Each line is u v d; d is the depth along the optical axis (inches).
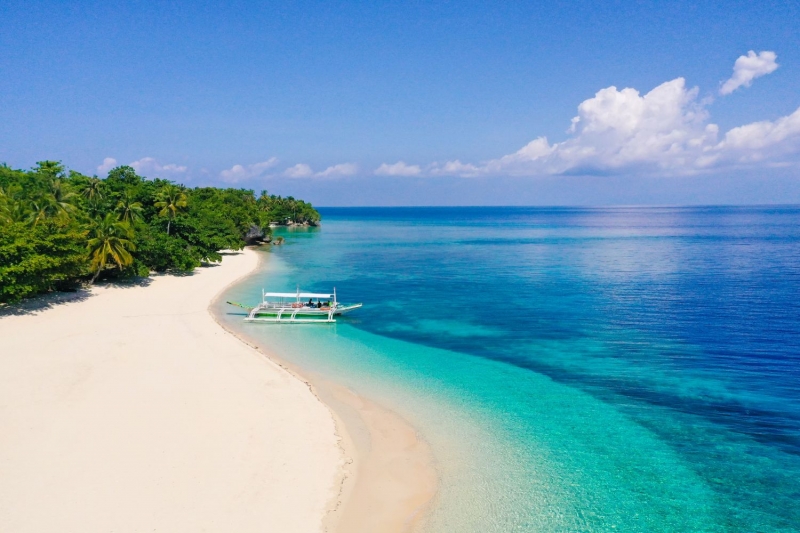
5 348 1341.0
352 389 1183.6
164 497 719.1
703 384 1222.9
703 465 866.8
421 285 2662.4
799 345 1510.8
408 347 1537.9
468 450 908.0
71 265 1876.2
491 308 2087.8
